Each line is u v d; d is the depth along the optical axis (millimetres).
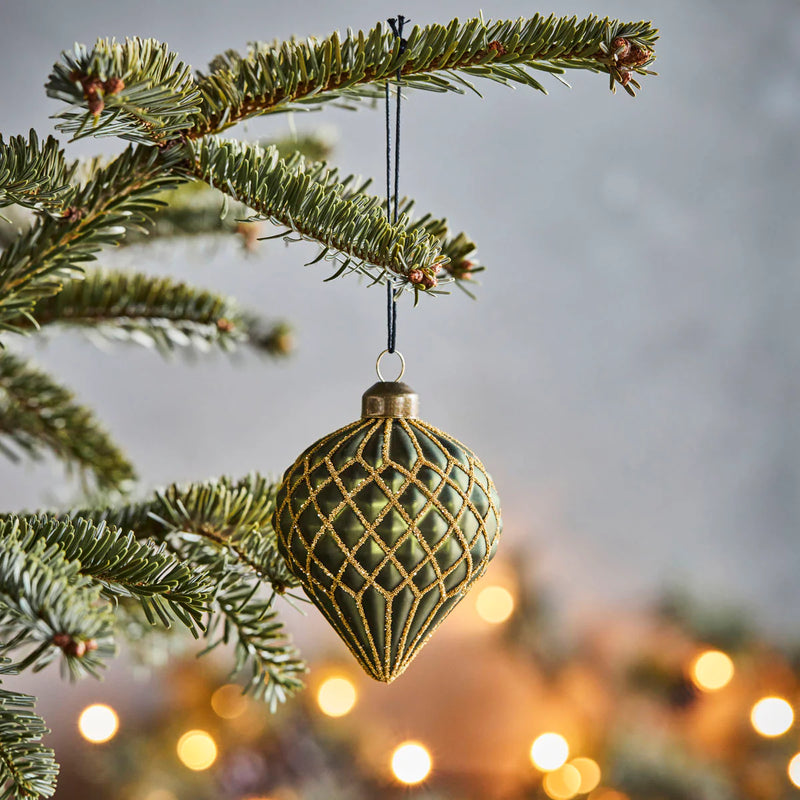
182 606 731
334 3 2016
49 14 1918
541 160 2113
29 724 707
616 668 1869
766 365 2154
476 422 2072
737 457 2135
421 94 2070
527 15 2055
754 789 1644
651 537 2100
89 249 731
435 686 1941
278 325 1039
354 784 1673
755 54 2156
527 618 1825
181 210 962
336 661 1807
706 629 1814
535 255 2109
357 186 828
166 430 2006
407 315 2068
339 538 729
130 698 1854
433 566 732
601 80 2125
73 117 674
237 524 798
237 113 746
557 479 2086
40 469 1874
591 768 1616
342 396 2059
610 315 2123
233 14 1986
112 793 1632
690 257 2150
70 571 696
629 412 2115
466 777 1894
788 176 2168
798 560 2129
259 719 1682
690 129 2148
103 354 1973
